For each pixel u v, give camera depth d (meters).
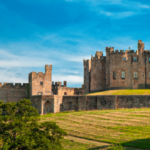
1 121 42.91
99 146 39.97
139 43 93.25
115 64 94.81
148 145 37.72
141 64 92.12
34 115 49.25
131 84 91.69
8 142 37.88
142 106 67.00
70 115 65.69
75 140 44.47
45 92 94.50
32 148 35.66
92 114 63.31
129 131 45.59
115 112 62.31
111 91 88.19
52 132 38.91
